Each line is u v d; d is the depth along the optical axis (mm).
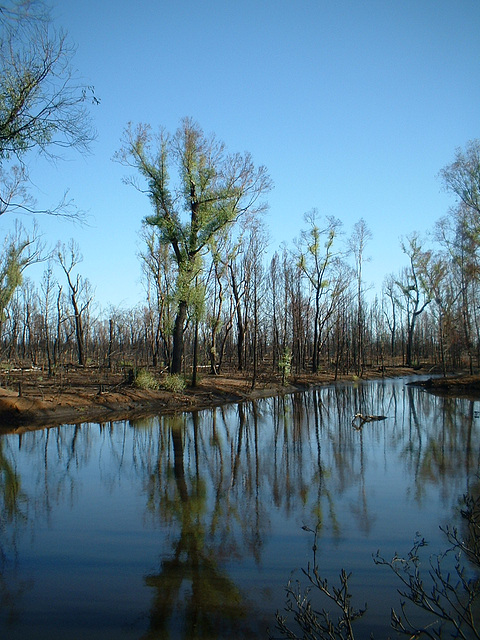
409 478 11266
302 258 43750
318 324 47281
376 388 35875
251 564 6938
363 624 5359
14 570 6777
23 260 26656
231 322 38969
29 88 8656
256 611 5695
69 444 15250
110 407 21500
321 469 12219
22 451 14266
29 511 9227
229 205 25016
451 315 40906
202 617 5582
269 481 11188
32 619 5562
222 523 8547
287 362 34281
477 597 5828
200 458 13508
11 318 40219
